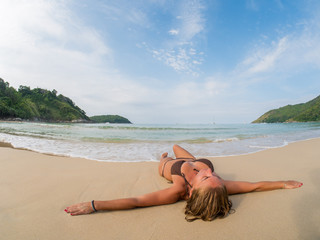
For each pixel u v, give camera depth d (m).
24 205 2.23
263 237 1.60
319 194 2.45
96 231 1.71
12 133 10.84
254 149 6.42
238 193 2.52
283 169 3.82
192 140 9.02
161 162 3.39
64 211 2.09
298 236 1.61
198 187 1.92
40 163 4.22
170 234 1.67
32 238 1.60
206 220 1.87
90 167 3.97
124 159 4.79
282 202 2.26
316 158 4.74
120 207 2.08
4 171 3.59
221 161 4.61
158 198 2.19
